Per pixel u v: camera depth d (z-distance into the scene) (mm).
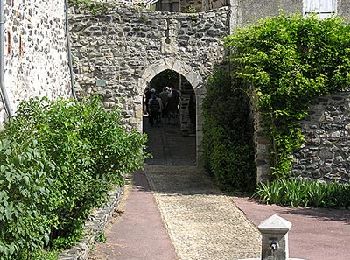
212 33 16219
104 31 16188
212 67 16250
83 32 16156
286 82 12453
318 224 10586
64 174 7184
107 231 9820
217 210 11562
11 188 5035
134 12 16203
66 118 7664
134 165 9203
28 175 5035
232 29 16016
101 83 16219
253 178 13484
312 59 12555
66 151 7094
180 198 12758
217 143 13914
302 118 12602
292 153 12703
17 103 9453
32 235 5453
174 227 10242
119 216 10977
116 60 16234
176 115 25531
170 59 16281
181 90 22203
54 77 13031
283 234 7125
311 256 8609
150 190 13609
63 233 8055
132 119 16281
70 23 16078
